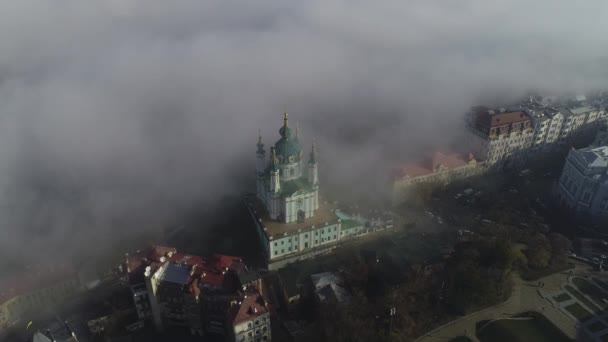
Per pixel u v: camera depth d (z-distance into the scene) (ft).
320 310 540.11
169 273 541.75
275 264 641.81
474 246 585.22
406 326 502.79
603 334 507.30
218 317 529.86
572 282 588.09
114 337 545.85
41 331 549.95
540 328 516.73
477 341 500.74
